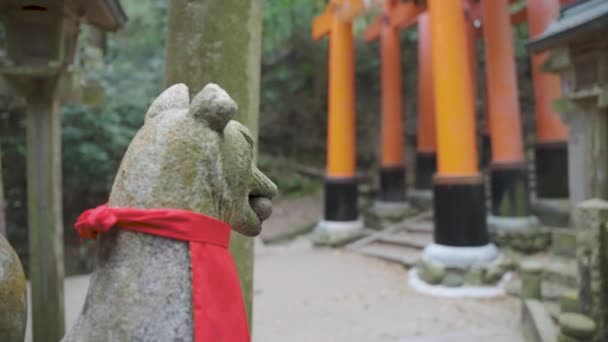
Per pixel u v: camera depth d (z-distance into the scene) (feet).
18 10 10.36
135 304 3.49
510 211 22.91
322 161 43.65
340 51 29.94
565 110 15.34
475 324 15.84
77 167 28.27
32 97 11.17
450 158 20.75
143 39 35.86
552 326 12.44
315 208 37.55
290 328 15.97
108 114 28.55
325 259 27.09
